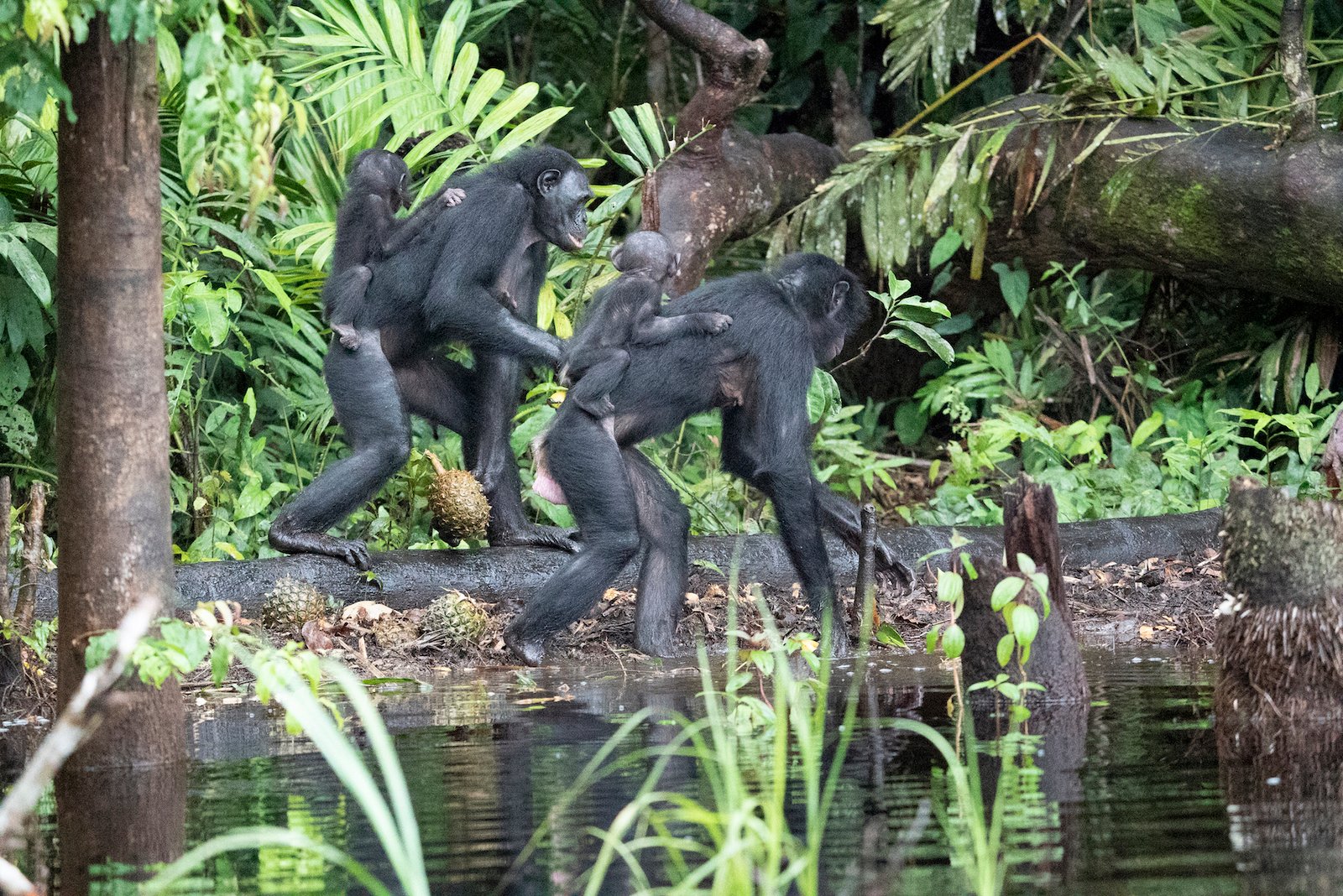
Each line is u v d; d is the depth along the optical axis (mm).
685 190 16953
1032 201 17125
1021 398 18344
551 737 7582
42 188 14164
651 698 9031
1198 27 18266
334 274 11914
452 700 9211
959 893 4469
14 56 6273
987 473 17406
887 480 16672
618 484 10695
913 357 20406
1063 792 5820
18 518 11992
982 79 21203
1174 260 16500
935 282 18594
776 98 22500
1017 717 7688
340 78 15750
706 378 10859
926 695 8625
